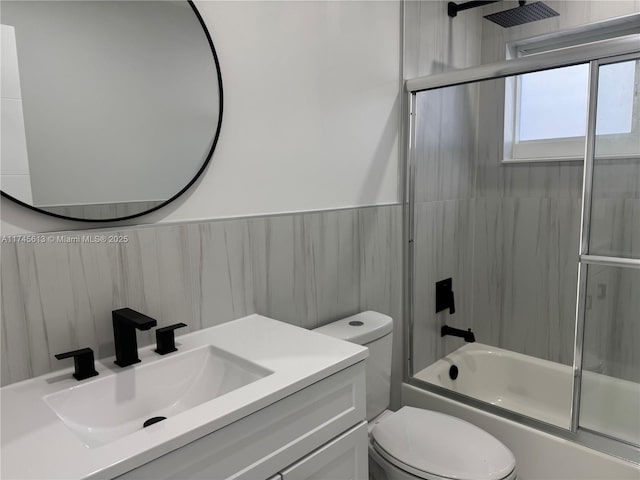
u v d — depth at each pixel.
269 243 1.48
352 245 1.80
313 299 1.65
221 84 1.31
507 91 2.35
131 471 0.73
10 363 1.00
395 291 2.07
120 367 1.09
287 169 1.54
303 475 1.02
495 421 1.87
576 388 1.65
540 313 2.34
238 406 0.87
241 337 1.26
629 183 1.54
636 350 1.60
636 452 1.54
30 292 1.02
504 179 2.41
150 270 1.21
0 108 0.95
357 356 1.14
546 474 1.75
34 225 1.03
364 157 1.85
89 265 1.10
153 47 1.17
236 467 0.88
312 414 1.04
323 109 1.64
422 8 2.05
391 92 1.95
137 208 1.18
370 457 1.59
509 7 2.29
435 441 1.50
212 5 1.29
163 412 1.11
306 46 1.56
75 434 0.88
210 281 1.34
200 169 1.29
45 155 1.02
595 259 1.58
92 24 1.07
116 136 1.13
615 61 1.50
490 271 2.51
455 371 2.35
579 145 2.14
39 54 1.00
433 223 2.25
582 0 2.04
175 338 1.27
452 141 2.33
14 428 0.83
